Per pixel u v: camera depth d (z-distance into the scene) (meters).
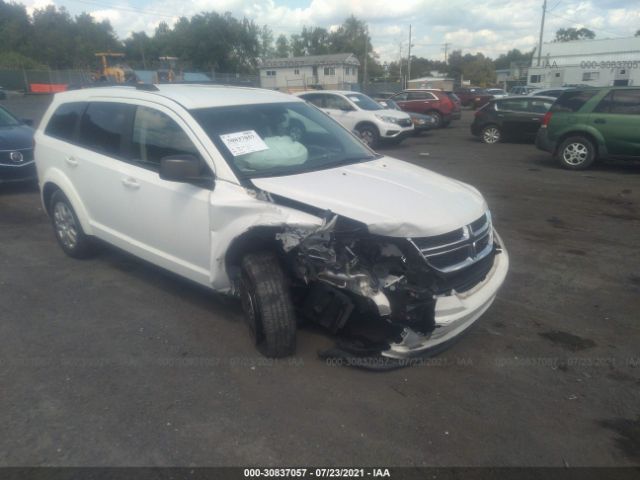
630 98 10.28
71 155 4.96
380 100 20.11
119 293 4.68
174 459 2.73
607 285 5.02
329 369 3.52
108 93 4.83
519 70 60.50
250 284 3.51
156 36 75.94
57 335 3.96
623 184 9.52
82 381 3.39
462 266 3.30
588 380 3.47
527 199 8.47
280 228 3.33
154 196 4.09
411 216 3.21
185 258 4.02
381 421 3.03
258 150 3.97
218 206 3.59
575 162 11.02
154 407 3.13
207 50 62.78
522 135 15.88
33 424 2.98
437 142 17.08
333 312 3.39
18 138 8.52
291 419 3.04
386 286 3.11
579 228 6.86
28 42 76.62
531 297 4.75
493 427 3.00
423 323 3.15
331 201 3.36
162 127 4.17
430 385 3.38
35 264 5.39
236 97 4.47
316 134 4.55
